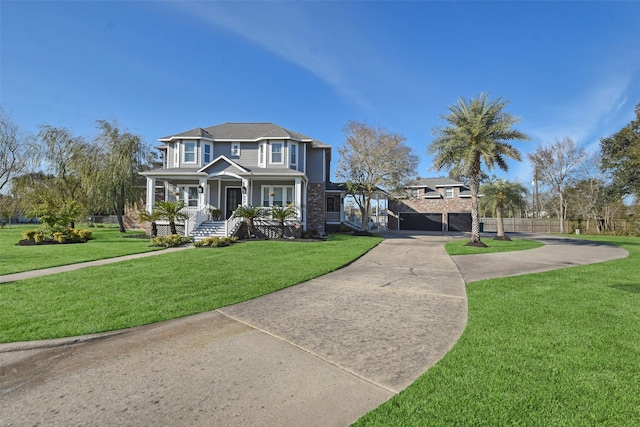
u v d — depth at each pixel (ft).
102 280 23.56
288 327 14.69
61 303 17.81
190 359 11.44
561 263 34.32
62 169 77.46
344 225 85.05
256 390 9.30
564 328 13.91
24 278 24.22
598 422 7.47
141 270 27.50
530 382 9.34
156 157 86.17
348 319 15.79
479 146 52.95
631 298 19.07
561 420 7.55
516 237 80.79
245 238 57.62
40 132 76.89
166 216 53.06
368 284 23.73
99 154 73.20
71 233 51.62
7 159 77.41
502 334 13.24
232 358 11.50
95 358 11.59
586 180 104.88
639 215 91.61
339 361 11.21
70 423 7.82
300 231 60.08
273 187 67.92
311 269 28.76
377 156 79.82
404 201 125.08
